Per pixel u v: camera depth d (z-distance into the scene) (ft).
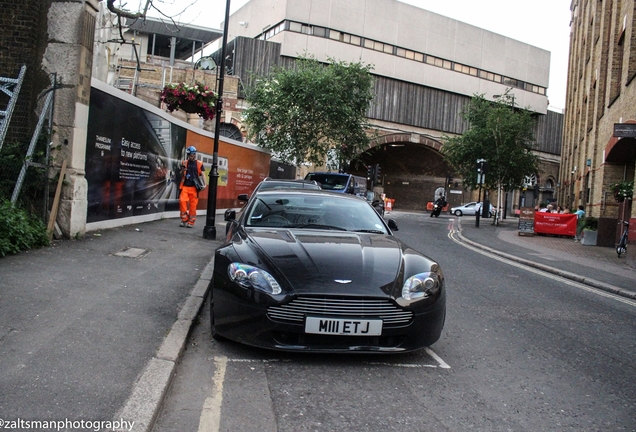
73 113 27.02
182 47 114.11
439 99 153.38
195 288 20.57
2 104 26.58
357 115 88.79
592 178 74.18
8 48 26.50
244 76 121.80
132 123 36.78
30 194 26.55
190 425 10.28
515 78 169.48
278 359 14.33
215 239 36.01
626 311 24.86
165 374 11.95
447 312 21.52
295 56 128.47
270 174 84.43
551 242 63.72
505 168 112.57
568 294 28.48
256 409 11.19
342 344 13.94
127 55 101.60
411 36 146.61
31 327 14.16
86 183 28.73
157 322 15.88
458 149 118.21
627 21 56.95
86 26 27.37
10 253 22.53
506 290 27.94
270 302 13.52
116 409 10.12
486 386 13.43
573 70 120.16
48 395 10.44
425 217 126.52
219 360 13.98
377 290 13.85
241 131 107.04
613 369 15.56
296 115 85.15
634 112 52.39
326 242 16.15
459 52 156.04
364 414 11.26
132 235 32.58
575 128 107.76
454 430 10.77
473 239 60.59
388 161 183.11
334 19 133.49
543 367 15.29
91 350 13.04
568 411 12.16
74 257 23.65
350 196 21.74
